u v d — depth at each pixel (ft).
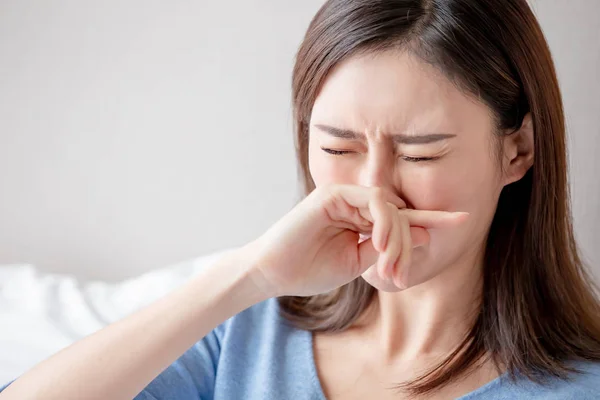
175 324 2.98
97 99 5.84
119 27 5.67
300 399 3.34
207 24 5.52
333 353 3.51
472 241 3.03
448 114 2.70
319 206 2.85
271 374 3.44
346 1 2.81
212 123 5.69
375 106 2.70
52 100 5.90
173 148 5.81
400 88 2.68
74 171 6.00
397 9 2.70
